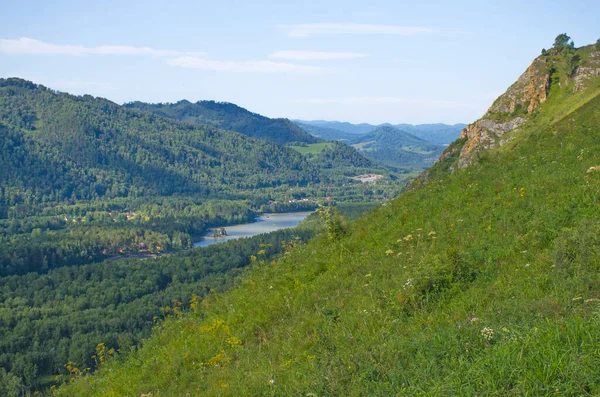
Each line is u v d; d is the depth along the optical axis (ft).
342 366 25.29
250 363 33.94
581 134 65.98
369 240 51.52
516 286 29.48
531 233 36.73
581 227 32.19
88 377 52.24
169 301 300.20
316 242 61.57
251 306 46.01
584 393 17.34
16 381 196.65
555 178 46.75
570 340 20.25
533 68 245.24
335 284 42.75
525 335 21.65
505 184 51.08
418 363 23.12
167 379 37.32
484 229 41.04
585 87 217.36
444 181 64.28
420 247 42.75
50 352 231.30
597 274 26.91
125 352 54.29
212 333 44.04
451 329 25.34
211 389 31.40
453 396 19.20
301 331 35.42
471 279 33.53
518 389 18.24
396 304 32.60
